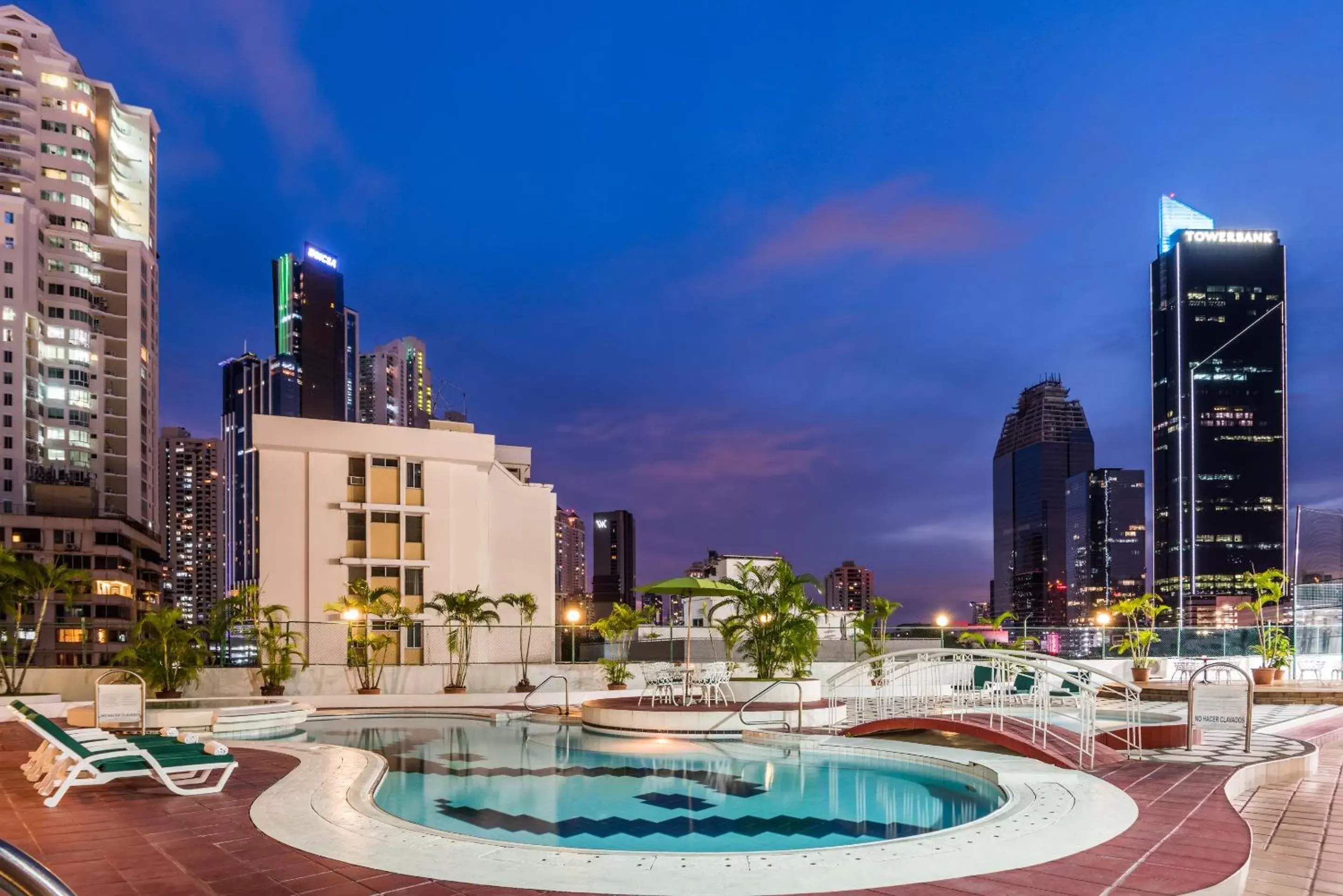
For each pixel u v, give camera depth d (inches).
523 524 1476.4
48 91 4247.0
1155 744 470.6
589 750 589.9
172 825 293.9
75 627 966.4
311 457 1214.9
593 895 211.6
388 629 1129.4
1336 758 482.3
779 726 667.4
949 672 996.6
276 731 666.2
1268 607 1064.2
